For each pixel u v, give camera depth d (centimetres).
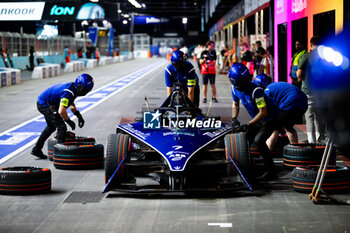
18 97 1819
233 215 464
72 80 2708
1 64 3397
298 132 979
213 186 552
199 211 480
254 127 638
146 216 466
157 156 657
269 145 709
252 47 2270
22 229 428
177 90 692
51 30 4553
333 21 973
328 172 533
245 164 564
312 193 514
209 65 1534
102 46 6266
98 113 1363
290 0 1334
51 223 445
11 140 971
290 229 417
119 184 556
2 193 557
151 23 7256
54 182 619
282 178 620
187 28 8012
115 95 1866
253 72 2017
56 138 764
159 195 548
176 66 789
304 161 644
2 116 1330
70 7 3706
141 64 4825
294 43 1317
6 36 3588
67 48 4638
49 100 734
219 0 3092
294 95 625
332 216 455
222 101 1600
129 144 571
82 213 478
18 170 584
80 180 629
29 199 536
